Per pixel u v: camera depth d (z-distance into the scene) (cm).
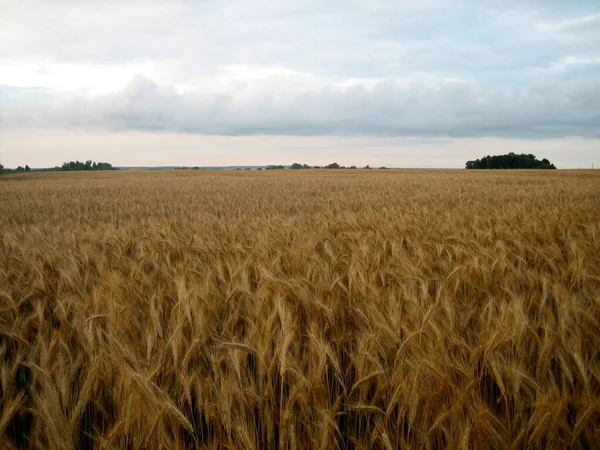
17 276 390
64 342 242
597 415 182
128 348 223
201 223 840
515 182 2764
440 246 461
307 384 198
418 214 861
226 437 196
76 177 5766
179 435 192
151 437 179
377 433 197
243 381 217
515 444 172
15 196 2034
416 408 190
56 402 176
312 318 279
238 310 290
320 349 218
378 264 387
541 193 1677
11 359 259
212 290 314
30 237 626
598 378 196
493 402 224
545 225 627
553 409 174
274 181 3200
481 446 173
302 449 184
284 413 185
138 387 186
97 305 289
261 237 553
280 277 352
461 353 226
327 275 347
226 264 405
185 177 4741
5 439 177
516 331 227
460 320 270
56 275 411
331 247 489
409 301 283
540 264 433
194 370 222
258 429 203
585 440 186
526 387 203
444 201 1408
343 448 211
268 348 227
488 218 737
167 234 609
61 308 286
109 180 4059
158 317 274
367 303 288
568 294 289
